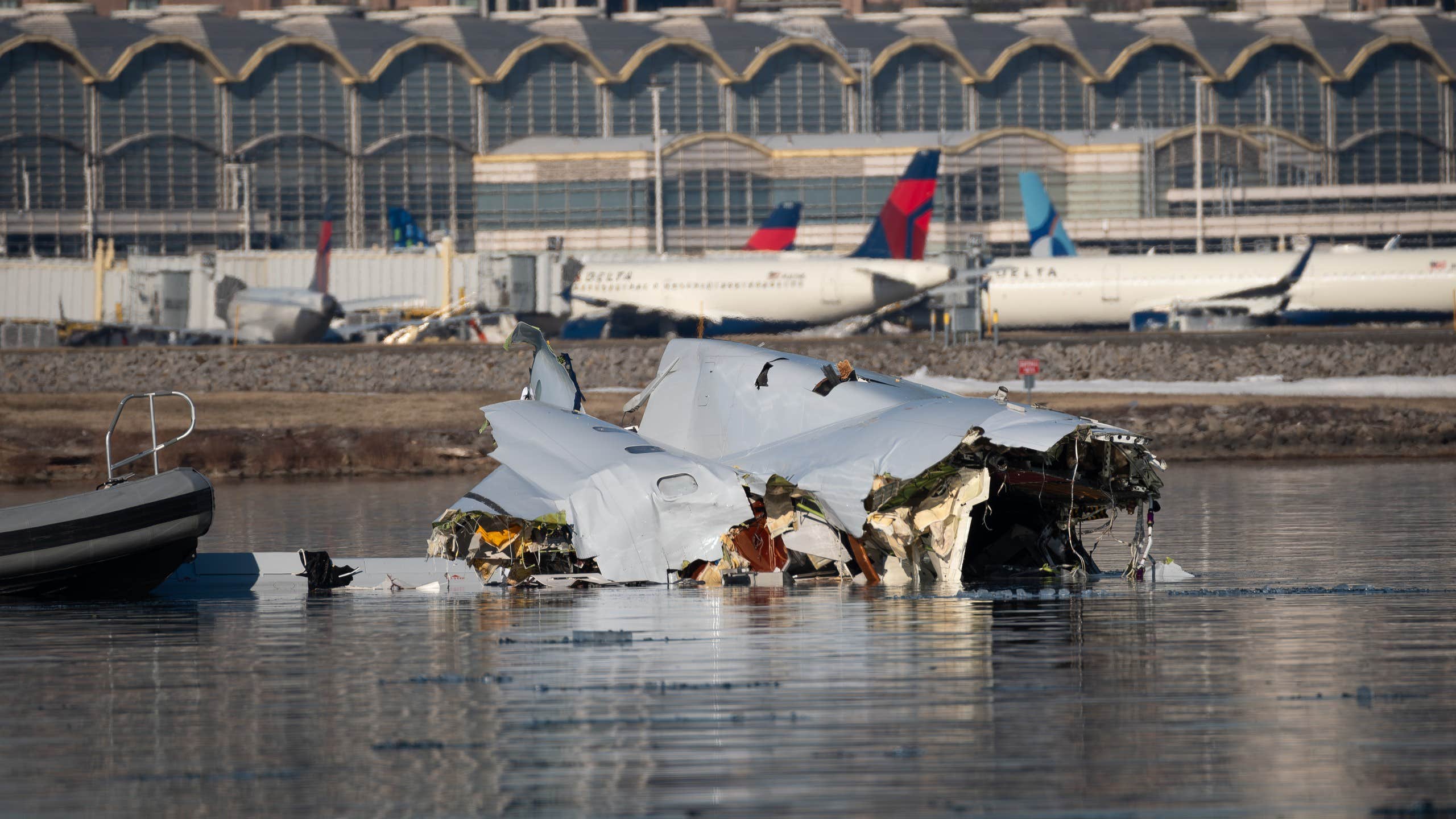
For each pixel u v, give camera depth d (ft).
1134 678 165.58
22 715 153.38
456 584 276.21
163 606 247.29
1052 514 280.51
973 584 263.08
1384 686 159.53
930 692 159.02
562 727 144.36
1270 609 221.87
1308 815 113.91
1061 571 281.13
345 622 222.69
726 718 147.33
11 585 249.14
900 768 128.06
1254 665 172.55
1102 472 266.57
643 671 174.29
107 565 252.21
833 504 248.73
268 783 126.41
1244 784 121.80
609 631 206.69
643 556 253.65
